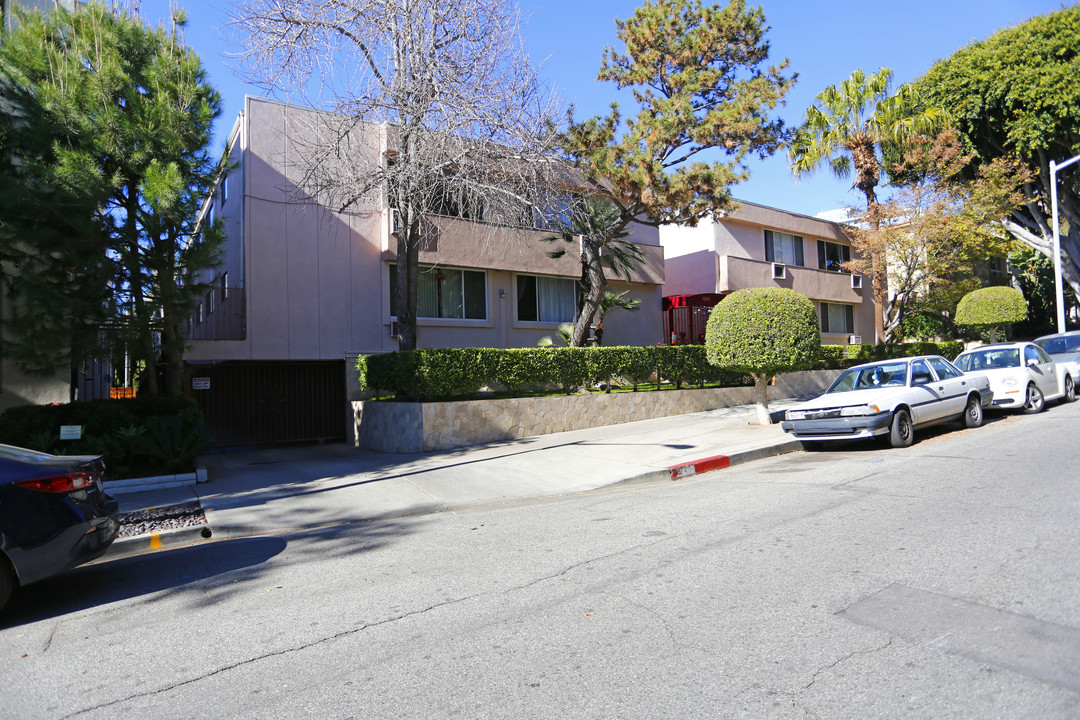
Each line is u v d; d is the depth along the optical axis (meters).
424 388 13.16
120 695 3.72
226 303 16.31
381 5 12.99
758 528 6.24
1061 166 23.00
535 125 13.71
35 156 10.66
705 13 15.97
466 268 18.58
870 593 4.44
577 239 20.27
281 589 5.48
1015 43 23.41
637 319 23.08
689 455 11.10
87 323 11.07
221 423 15.71
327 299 16.45
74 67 10.89
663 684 3.41
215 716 3.39
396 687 3.58
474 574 5.49
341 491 9.73
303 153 14.73
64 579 6.28
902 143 24.09
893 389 10.95
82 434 10.75
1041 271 36.41
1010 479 7.55
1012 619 3.91
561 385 15.69
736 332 13.12
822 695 3.20
